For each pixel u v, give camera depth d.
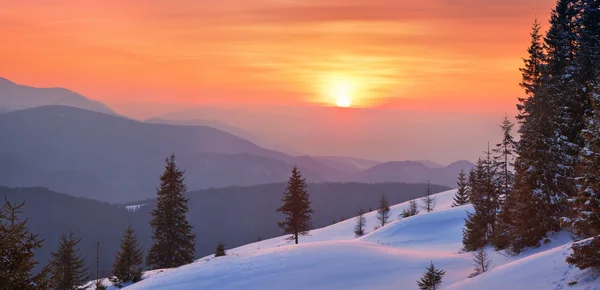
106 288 41.25
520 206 27.03
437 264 28.28
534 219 26.28
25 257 10.66
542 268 17.92
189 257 52.62
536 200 26.25
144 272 46.88
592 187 15.70
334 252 31.61
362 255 30.98
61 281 35.94
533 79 31.97
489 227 35.81
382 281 25.53
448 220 58.22
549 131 27.02
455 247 42.00
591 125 16.30
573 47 32.62
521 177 27.70
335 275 26.92
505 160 35.28
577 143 27.56
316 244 34.59
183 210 53.00
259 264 29.50
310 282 25.97
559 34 32.75
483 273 21.92
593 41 32.59
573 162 25.58
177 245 52.12
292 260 29.94
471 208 60.22
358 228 81.69
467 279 22.12
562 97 28.45
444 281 23.69
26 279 10.73
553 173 26.33
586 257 15.21
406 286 24.09
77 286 38.25
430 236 53.22
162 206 52.44
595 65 30.09
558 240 24.81
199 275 28.06
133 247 43.50
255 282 26.42
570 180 25.81
